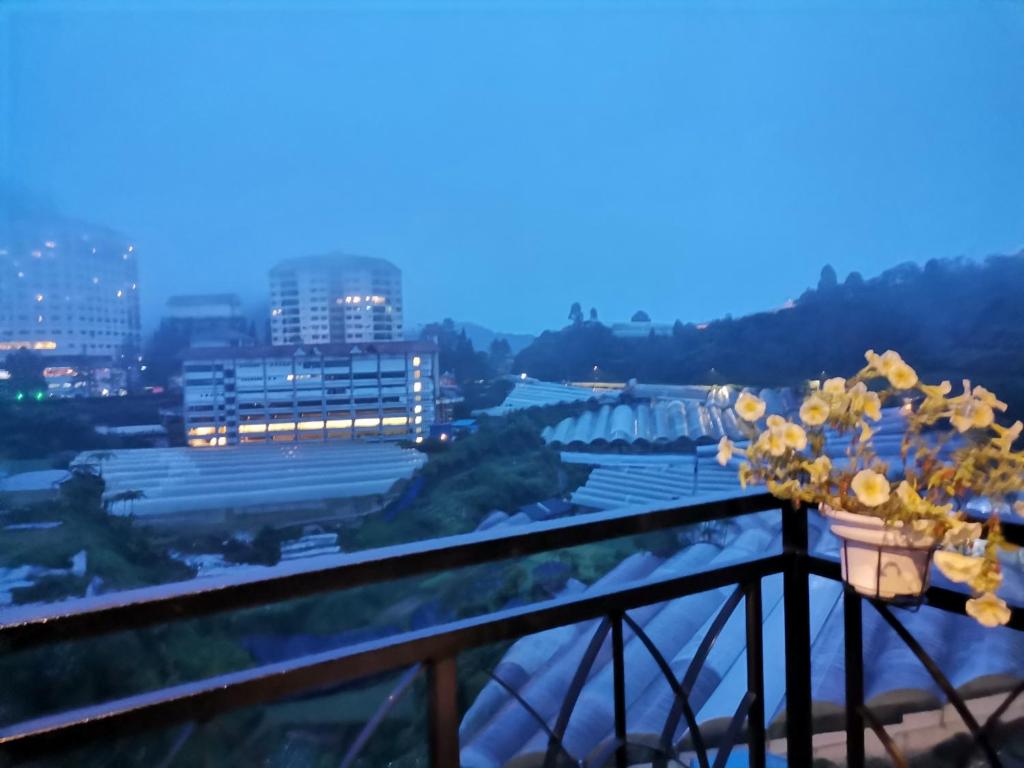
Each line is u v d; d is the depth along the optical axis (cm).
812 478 129
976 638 256
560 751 150
